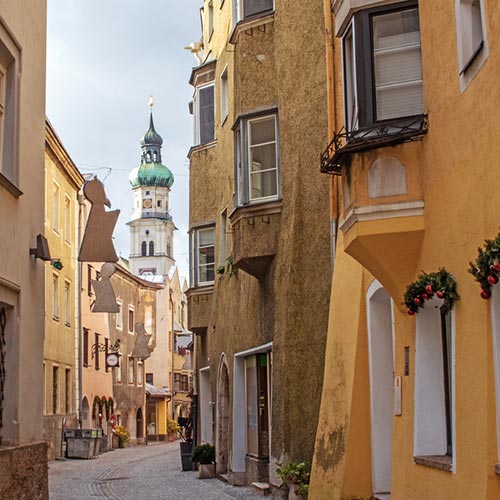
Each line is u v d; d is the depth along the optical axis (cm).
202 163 2481
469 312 775
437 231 865
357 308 1213
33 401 1287
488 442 710
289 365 1512
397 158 927
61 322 3606
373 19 979
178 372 8062
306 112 1575
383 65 968
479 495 720
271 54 1742
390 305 1179
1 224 1126
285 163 1636
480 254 712
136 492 1905
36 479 1248
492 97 721
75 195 3891
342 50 1054
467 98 782
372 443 1158
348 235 972
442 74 853
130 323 5591
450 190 828
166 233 12725
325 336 1470
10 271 1169
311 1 1589
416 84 952
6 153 1202
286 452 1491
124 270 5244
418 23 963
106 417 4700
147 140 13050
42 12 1400
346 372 1215
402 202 916
